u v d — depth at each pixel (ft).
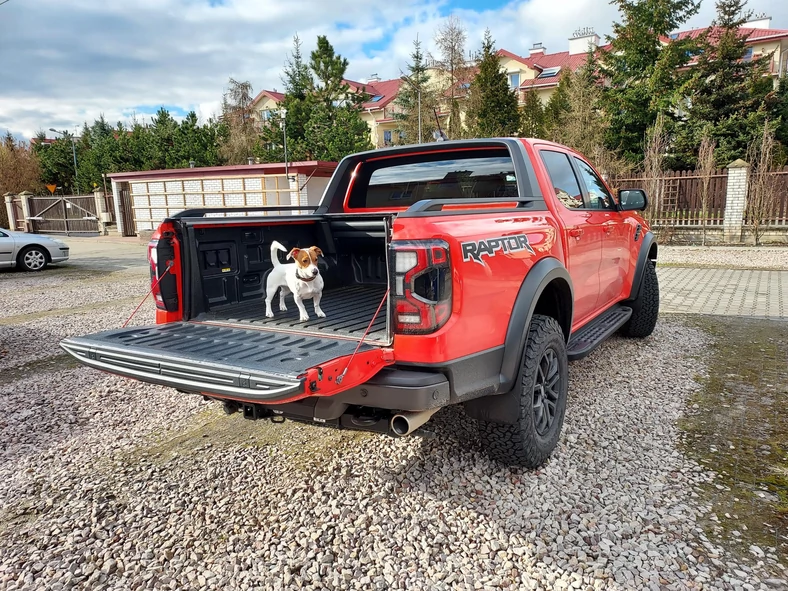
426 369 7.62
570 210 12.07
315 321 10.40
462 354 7.79
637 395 13.42
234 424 12.53
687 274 33.73
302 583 7.17
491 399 8.99
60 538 8.34
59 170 128.36
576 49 150.51
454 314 7.64
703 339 18.49
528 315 8.98
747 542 7.66
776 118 71.61
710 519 8.21
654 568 7.16
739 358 16.22
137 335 9.37
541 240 9.97
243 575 7.37
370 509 8.76
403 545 7.86
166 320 10.47
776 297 25.67
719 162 70.54
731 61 76.33
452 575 7.18
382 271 14.55
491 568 7.31
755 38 118.83
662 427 11.54
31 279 37.60
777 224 46.85
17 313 26.21
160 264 10.22
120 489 9.73
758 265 36.60
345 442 11.30
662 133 70.38
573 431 11.41
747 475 9.49
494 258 8.38
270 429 12.17
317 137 92.07
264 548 7.93
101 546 8.10
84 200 79.51
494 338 8.46
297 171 59.11
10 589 7.22
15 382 15.94
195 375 7.43
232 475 10.11
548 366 10.11
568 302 10.94
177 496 9.44
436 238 7.43
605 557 7.42
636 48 82.43
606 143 81.71
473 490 9.20
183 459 10.82
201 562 7.67
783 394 13.26
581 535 7.90
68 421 12.92
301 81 114.32
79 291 32.14
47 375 16.57
